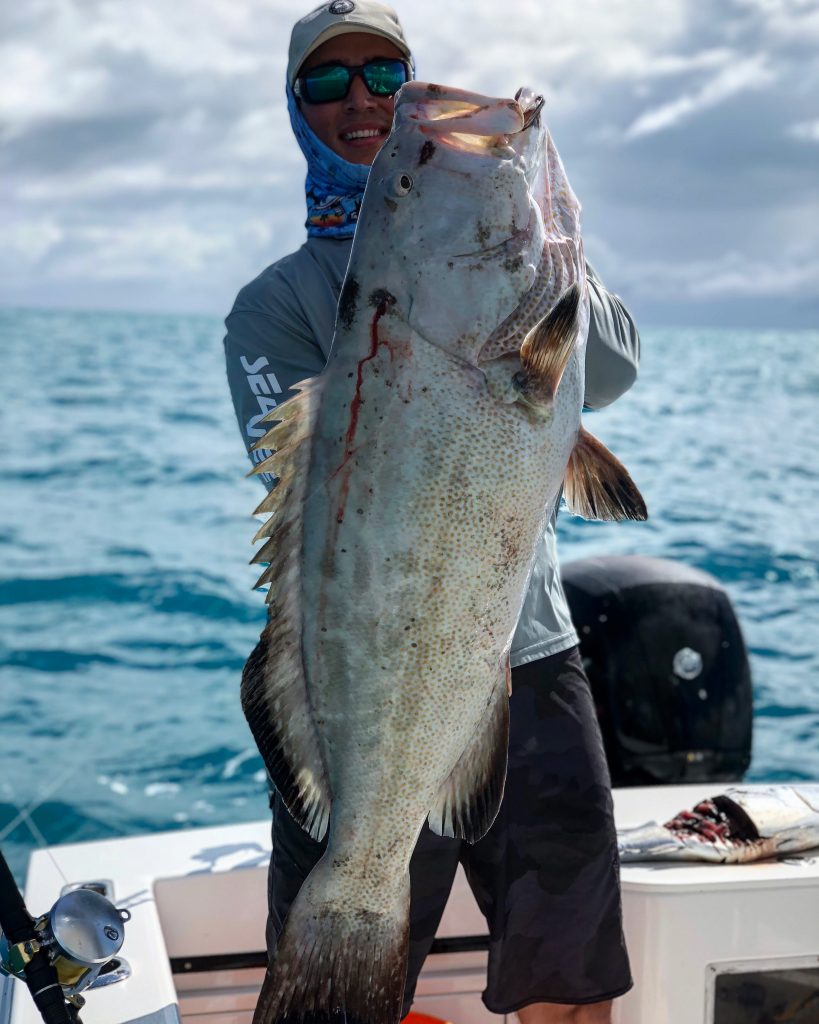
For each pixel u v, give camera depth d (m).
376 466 1.70
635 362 2.10
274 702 1.77
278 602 1.76
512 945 2.18
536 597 2.19
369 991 1.84
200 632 9.48
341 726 1.76
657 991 2.44
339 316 1.73
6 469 19.31
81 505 15.97
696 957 2.46
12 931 1.86
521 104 1.74
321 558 1.73
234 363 2.21
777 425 26.39
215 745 6.94
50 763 6.69
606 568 3.94
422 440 1.68
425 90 1.73
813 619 9.48
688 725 3.74
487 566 1.72
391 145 1.71
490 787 1.82
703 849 2.58
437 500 1.69
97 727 7.26
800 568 11.40
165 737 7.06
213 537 13.42
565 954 2.17
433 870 2.15
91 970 1.91
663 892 2.44
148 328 97.12
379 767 1.77
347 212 2.21
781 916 2.48
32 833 5.85
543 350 1.65
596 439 1.78
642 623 3.77
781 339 113.38
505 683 1.81
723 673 3.80
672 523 13.66
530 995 2.19
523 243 1.68
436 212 1.68
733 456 20.77
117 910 1.96
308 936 1.83
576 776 2.16
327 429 1.71
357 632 1.73
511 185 1.68
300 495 1.74
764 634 9.00
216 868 2.68
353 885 1.82
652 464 19.53
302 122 2.29
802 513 14.59
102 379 40.12
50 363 48.88
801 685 7.70
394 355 1.69
